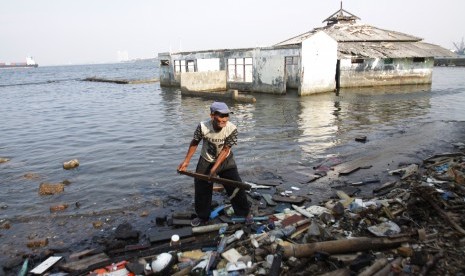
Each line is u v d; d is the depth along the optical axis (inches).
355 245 159.8
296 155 368.2
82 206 257.4
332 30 1373.0
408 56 1138.7
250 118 622.5
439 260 149.4
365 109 695.7
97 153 413.1
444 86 1137.4
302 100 863.1
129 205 254.1
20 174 343.3
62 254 191.5
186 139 469.1
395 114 626.8
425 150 361.7
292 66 1092.5
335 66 1035.9
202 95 990.4
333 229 186.9
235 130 195.5
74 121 660.1
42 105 946.1
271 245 169.8
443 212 188.4
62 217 239.3
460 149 356.8
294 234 182.4
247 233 192.7
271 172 313.6
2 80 2773.1
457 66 2438.5
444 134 432.8
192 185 289.4
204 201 211.9
